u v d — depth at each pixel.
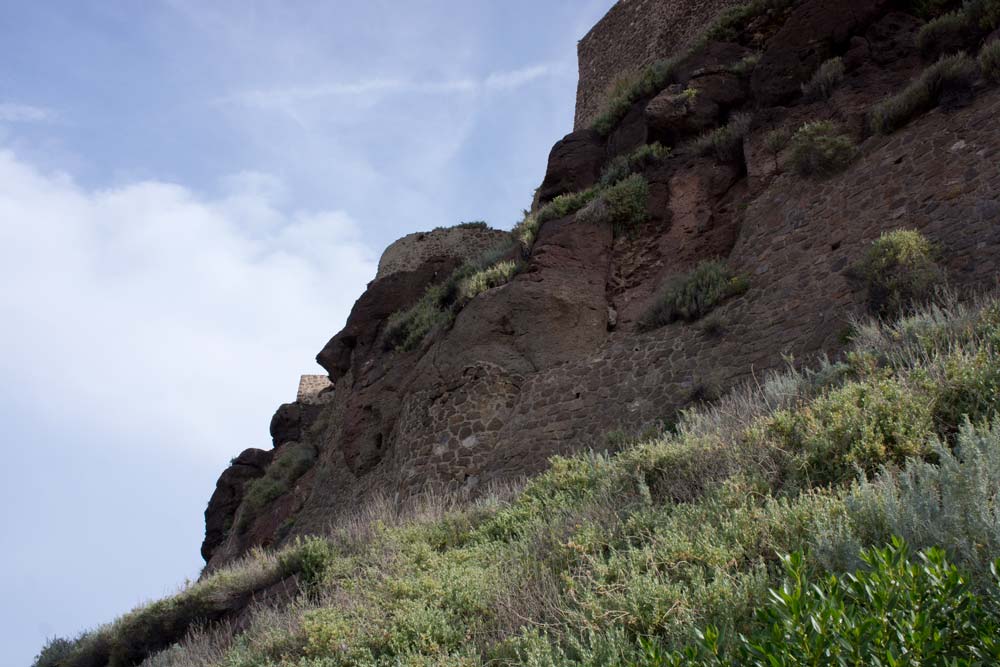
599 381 16.17
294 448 30.39
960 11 16.33
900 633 3.46
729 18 23.08
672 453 8.71
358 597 8.24
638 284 17.95
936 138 14.00
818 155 15.70
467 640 6.34
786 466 7.15
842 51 18.52
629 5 31.83
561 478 10.02
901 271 12.31
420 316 23.97
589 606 5.47
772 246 15.69
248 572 13.01
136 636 12.95
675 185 19.03
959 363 7.57
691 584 5.47
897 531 4.88
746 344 14.34
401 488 17.72
